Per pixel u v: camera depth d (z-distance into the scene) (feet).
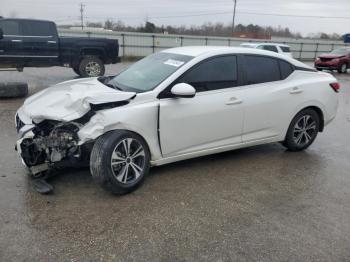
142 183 14.01
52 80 43.70
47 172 13.82
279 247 10.30
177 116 13.91
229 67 15.49
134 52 99.04
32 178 14.01
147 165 13.70
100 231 10.72
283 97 16.89
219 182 14.51
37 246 9.91
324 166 16.79
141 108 13.08
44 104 13.58
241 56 15.96
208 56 15.01
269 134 17.07
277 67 17.08
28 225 10.88
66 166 13.43
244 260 9.68
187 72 14.30
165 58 15.85
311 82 18.02
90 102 12.18
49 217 11.35
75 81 17.06
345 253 10.16
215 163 16.58
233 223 11.48
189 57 15.02
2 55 38.04
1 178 13.98
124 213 11.80
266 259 9.75
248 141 16.42
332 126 25.03
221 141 15.57
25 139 13.00
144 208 12.17
